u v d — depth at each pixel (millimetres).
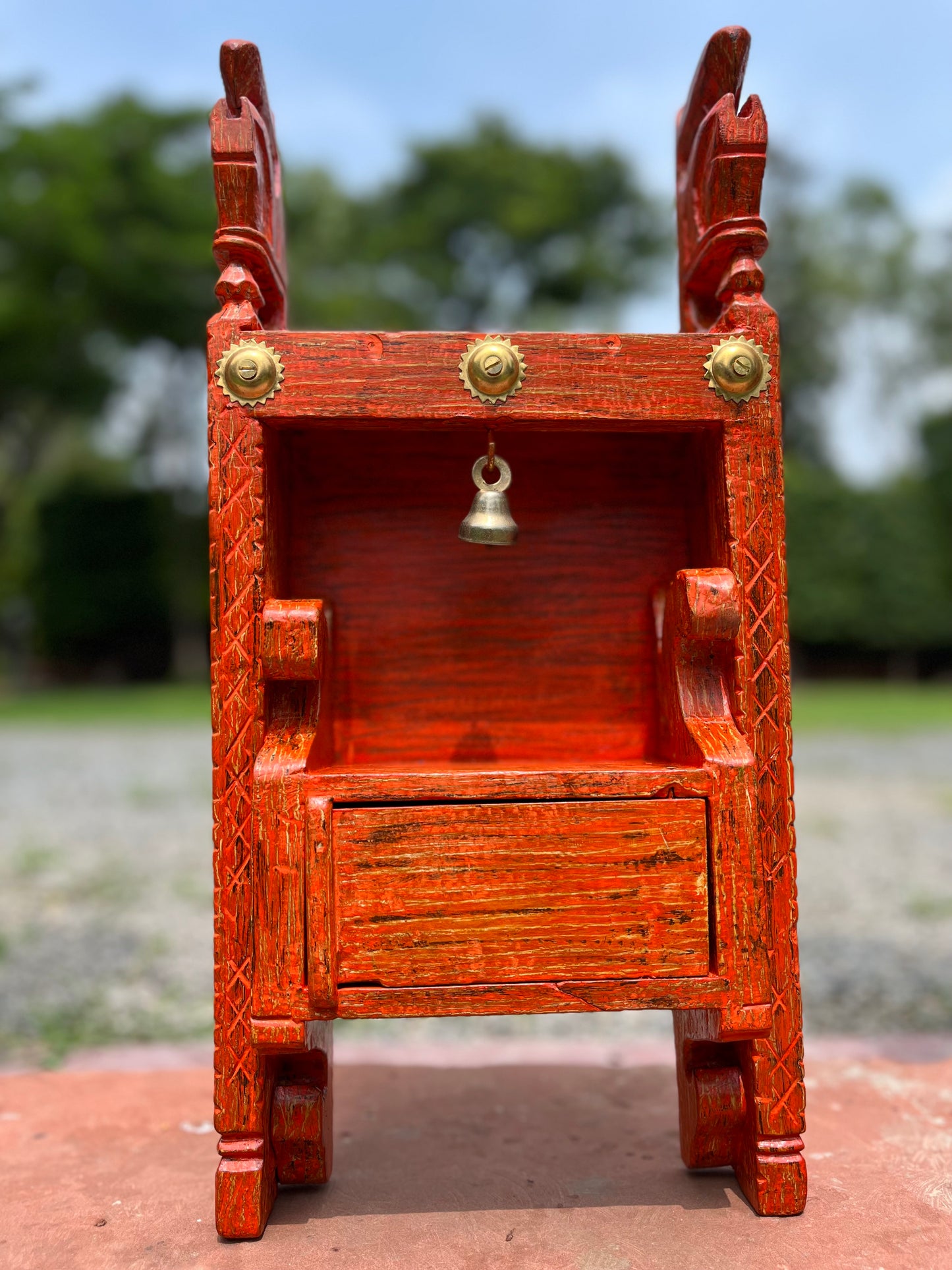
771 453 1606
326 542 1871
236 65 1609
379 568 1878
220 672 1546
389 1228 1609
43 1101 2176
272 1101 1664
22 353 19703
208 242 19750
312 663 1522
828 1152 1854
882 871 5527
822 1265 1481
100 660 21547
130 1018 3402
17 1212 1675
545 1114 2092
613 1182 1763
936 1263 1487
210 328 1567
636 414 1587
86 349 20906
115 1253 1542
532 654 1892
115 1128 2029
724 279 1708
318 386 1559
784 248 27969
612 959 1497
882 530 23172
